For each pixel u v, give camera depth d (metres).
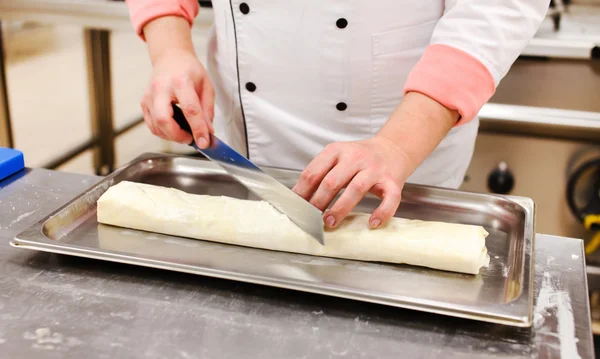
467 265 0.70
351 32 0.93
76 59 1.90
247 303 0.65
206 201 0.82
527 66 1.41
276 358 0.56
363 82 0.97
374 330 0.61
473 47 0.76
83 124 2.02
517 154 1.47
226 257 0.74
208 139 0.81
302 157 1.06
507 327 0.61
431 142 0.77
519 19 0.77
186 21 1.04
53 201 0.88
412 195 0.89
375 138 0.75
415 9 0.91
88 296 0.65
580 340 0.60
